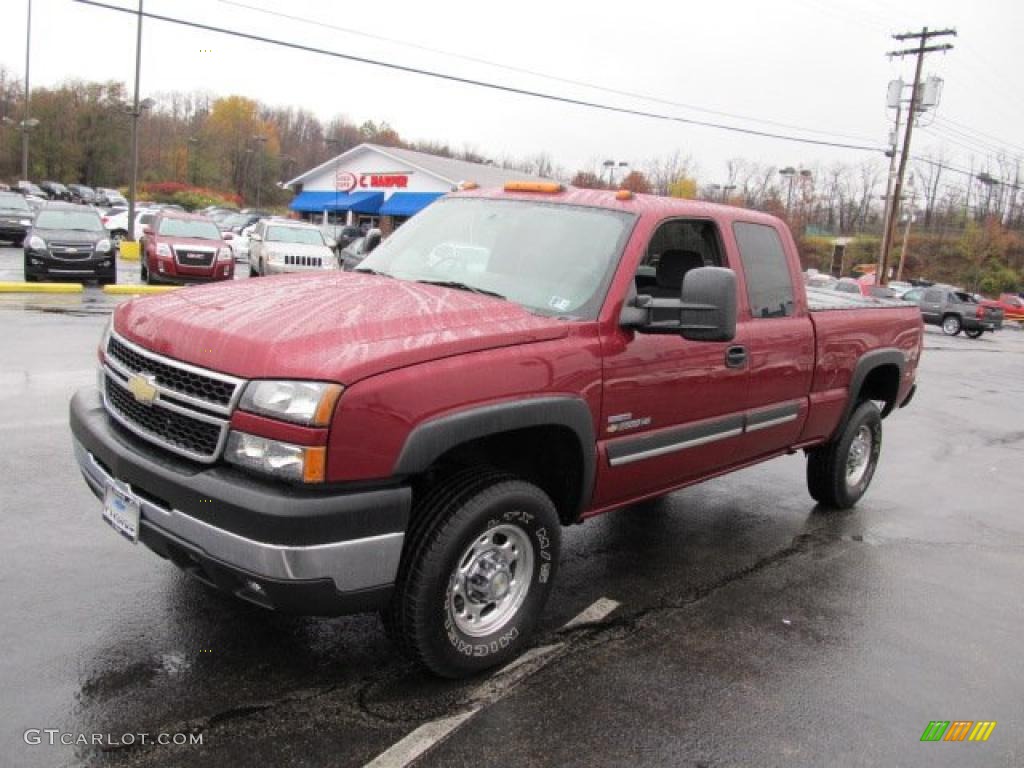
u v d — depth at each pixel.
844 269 68.81
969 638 4.46
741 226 4.99
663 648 4.05
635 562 5.18
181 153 68.31
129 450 3.28
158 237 18.77
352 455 2.94
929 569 5.48
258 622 3.91
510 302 3.91
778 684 3.78
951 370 19.08
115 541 4.65
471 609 3.54
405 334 3.25
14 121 79.69
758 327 4.94
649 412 4.17
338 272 4.55
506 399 3.37
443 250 4.53
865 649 4.22
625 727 3.33
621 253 4.07
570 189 4.64
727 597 4.73
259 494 2.86
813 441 5.89
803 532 6.02
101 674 3.38
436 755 3.04
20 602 3.89
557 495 4.05
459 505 3.34
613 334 3.92
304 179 50.62
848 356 5.91
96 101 80.31
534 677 3.67
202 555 2.99
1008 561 5.78
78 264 16.97
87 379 8.59
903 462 8.73
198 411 3.07
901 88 38.16
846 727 3.48
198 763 2.90
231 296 3.65
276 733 3.10
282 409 2.89
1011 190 82.75
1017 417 12.64
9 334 10.98
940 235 77.75
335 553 2.93
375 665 3.64
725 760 3.17
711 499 6.68
